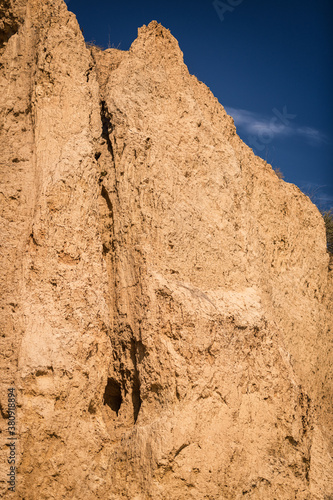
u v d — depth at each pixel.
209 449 7.54
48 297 7.29
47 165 7.76
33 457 6.77
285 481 8.19
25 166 7.84
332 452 10.61
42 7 8.46
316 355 10.84
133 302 7.87
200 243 8.52
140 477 7.28
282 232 10.95
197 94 9.82
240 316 8.44
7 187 7.70
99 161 8.47
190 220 8.49
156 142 8.51
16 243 7.48
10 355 7.02
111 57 9.79
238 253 9.08
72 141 7.99
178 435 7.35
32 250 7.41
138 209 8.11
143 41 9.16
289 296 10.65
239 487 7.69
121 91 8.65
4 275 7.32
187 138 8.96
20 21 8.42
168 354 7.61
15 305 7.20
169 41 9.43
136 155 8.29
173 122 8.94
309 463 8.58
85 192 7.85
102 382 7.44
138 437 7.42
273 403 8.48
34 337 7.04
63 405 7.02
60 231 7.53
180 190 8.57
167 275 7.98
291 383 8.71
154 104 8.83
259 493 7.91
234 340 8.25
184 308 7.78
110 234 8.21
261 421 8.25
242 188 9.59
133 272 7.94
